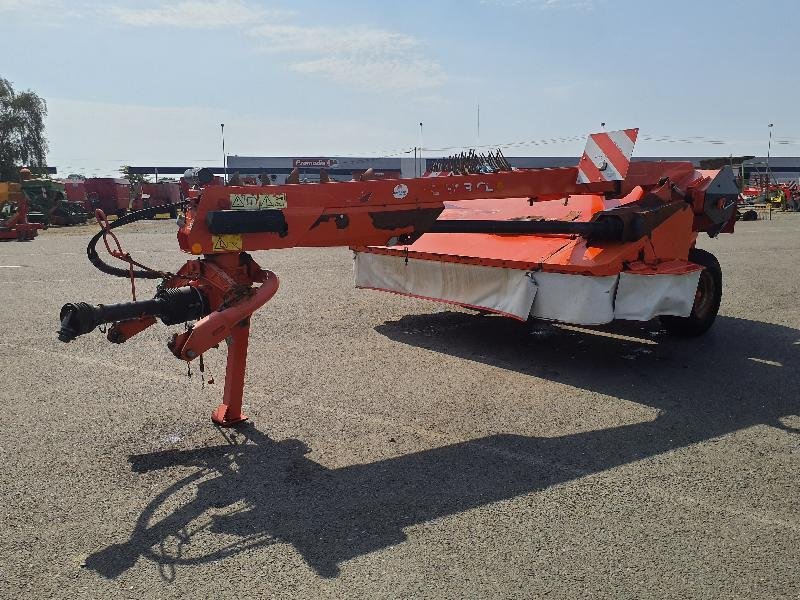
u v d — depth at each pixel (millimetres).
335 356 6773
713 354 6891
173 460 4336
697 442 4637
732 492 3906
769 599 2924
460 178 5504
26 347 7133
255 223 4469
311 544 3354
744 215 28703
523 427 4910
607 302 5938
